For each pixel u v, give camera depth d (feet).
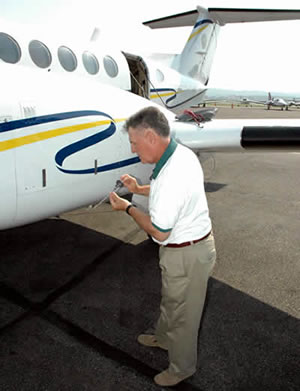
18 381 6.77
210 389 6.70
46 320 8.73
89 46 16.29
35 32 13.91
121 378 6.91
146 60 21.97
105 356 7.51
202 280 5.72
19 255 12.21
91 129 9.27
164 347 7.59
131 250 12.82
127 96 11.11
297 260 12.36
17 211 8.22
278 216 17.04
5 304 9.36
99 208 17.46
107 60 16.71
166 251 5.65
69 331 8.32
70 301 9.55
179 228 5.39
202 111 13.66
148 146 4.97
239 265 11.88
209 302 9.62
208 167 29.27
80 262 11.81
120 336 8.16
